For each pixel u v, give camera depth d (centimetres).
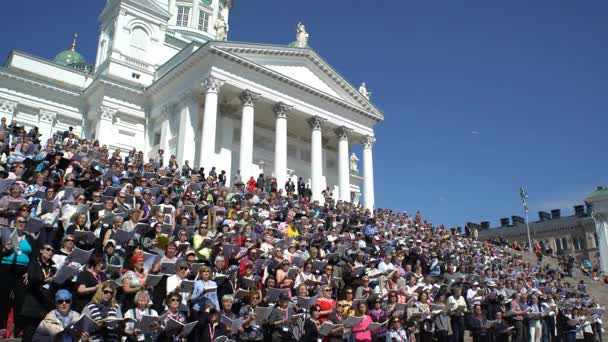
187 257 1284
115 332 973
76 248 1095
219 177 3092
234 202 2172
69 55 6397
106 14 4956
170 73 4091
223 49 3775
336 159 5222
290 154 4862
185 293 1197
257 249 1503
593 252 8156
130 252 1348
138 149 4372
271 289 1246
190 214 1894
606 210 7700
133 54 4694
